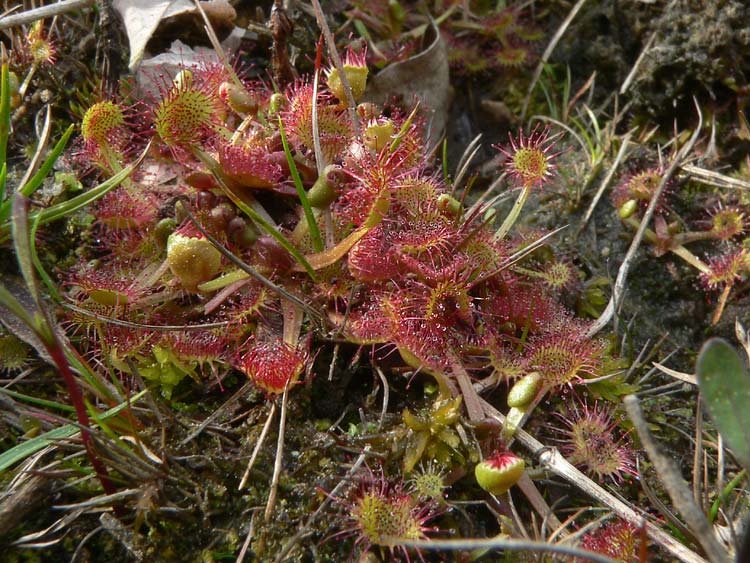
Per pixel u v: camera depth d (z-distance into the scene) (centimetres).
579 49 22
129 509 13
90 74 19
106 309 14
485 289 15
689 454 15
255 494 13
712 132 20
